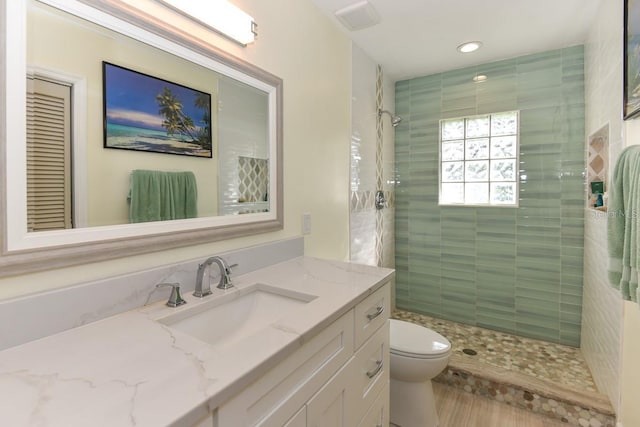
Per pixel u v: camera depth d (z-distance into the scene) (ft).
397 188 9.64
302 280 3.99
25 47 2.42
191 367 2.02
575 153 7.38
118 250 2.94
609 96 5.41
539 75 7.70
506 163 8.25
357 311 3.46
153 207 3.29
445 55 7.81
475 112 8.45
